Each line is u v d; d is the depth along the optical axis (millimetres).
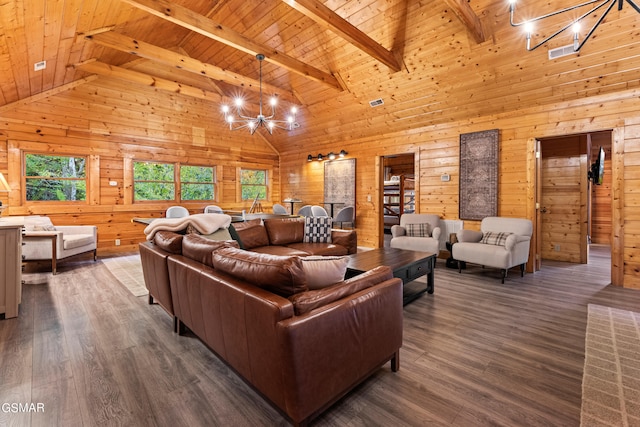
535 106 4176
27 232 4008
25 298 3180
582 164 4996
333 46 4426
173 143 6371
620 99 3562
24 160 4922
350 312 1504
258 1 4102
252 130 4965
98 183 5508
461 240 4414
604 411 1508
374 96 5164
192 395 1641
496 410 1522
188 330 2414
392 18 3756
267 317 1333
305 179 7664
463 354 2074
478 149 4715
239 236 3600
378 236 6188
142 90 5895
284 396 1323
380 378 1800
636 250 3547
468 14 3141
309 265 1599
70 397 1611
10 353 2055
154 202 6203
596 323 2572
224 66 5742
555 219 5281
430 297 3266
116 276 4059
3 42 2848
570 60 3482
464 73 4121
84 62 4422
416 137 5496
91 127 5410
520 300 3164
